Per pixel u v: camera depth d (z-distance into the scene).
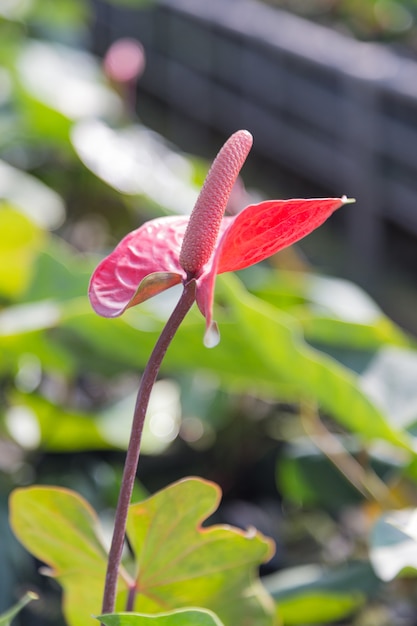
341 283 1.64
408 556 0.81
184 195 1.78
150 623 0.64
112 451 1.62
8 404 1.55
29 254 1.45
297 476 1.30
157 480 1.60
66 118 1.88
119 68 2.03
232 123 3.28
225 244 0.58
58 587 1.30
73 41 2.86
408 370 1.18
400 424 1.08
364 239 2.62
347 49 2.60
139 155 1.91
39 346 1.22
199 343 1.14
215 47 3.26
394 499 1.17
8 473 1.47
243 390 1.52
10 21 2.70
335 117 2.78
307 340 1.25
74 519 0.75
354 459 1.28
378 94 2.47
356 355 1.23
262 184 3.12
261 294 1.50
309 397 1.14
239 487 1.65
